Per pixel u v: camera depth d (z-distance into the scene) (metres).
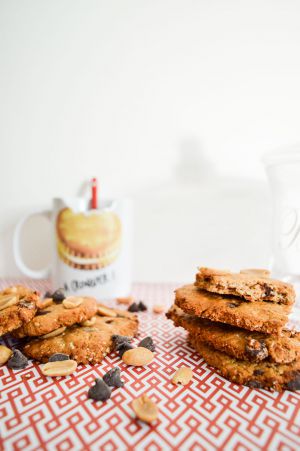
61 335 0.22
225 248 0.35
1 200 0.36
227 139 0.34
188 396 0.18
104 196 0.35
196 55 0.33
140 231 0.36
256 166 0.33
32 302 0.22
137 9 0.33
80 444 0.15
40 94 0.35
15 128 0.35
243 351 0.19
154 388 0.18
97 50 0.34
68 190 0.36
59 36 0.34
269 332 0.19
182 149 0.34
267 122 0.33
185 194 0.35
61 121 0.35
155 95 0.34
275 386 0.18
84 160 0.35
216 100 0.34
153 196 0.35
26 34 0.34
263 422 0.16
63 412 0.16
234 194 0.34
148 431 0.15
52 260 0.30
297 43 0.32
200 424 0.16
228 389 0.18
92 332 0.22
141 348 0.21
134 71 0.34
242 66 0.33
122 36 0.34
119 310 0.27
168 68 0.34
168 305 0.30
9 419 0.16
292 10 0.32
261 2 0.32
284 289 0.21
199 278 0.23
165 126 0.34
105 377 0.18
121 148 0.35
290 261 0.25
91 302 0.24
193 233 0.35
